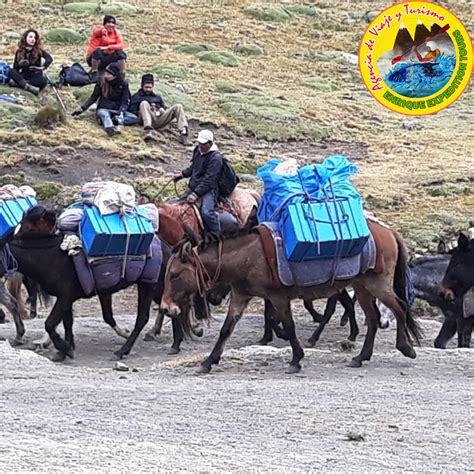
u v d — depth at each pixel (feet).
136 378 42.60
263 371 44.39
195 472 25.72
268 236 43.52
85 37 121.39
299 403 36.40
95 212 47.44
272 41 132.98
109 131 89.40
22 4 134.41
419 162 95.35
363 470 26.84
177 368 45.34
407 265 47.06
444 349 49.75
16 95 93.66
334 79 121.80
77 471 25.40
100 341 53.31
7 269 47.75
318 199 43.75
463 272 50.57
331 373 44.14
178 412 34.58
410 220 77.92
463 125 109.60
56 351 49.62
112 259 47.80
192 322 54.19
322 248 43.11
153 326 54.54
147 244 48.11
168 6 142.10
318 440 30.66
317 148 98.48
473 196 85.25
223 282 43.98
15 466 25.68
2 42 115.96
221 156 54.39
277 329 53.01
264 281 43.60
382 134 104.78
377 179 88.63
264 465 26.84
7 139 84.84
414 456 28.84
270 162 49.80
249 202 55.42
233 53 124.88
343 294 53.31
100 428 31.45
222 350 44.68
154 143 90.27
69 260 47.62
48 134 87.10
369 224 45.75
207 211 53.57
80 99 95.96
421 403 36.88
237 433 31.32
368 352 46.11
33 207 48.01
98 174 82.58
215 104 102.83
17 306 52.11
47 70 103.96
